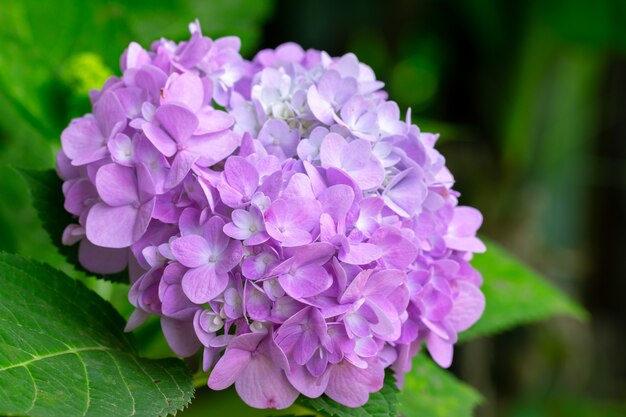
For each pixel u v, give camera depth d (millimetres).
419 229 595
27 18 740
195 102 588
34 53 740
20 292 592
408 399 733
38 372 545
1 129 825
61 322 588
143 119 582
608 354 1634
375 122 591
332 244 561
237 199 563
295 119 596
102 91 612
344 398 587
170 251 566
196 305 571
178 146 577
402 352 597
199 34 610
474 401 747
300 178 567
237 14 858
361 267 570
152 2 775
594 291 1646
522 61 1243
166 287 571
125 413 538
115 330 616
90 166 587
